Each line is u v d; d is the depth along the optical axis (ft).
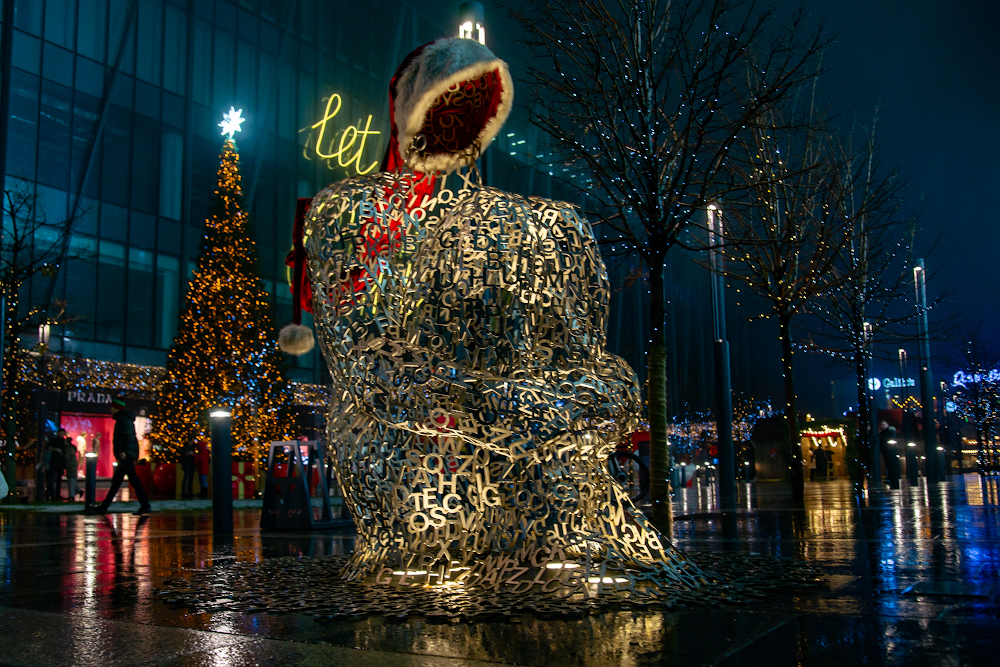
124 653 9.72
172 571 18.62
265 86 116.06
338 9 129.08
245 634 10.58
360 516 15.33
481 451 14.34
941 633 9.92
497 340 13.28
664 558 14.08
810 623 10.66
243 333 71.87
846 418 105.40
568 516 13.85
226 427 31.55
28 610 13.12
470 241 13.38
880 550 19.66
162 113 102.37
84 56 94.38
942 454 90.53
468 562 14.37
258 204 112.68
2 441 61.26
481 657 8.99
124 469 47.85
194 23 107.14
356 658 9.07
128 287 96.22
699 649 9.20
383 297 14.48
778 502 45.73
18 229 84.48
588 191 28.48
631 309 183.83
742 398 197.47
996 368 115.14
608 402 13.53
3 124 85.56
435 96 14.48
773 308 44.29
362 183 15.06
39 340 78.89
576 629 10.45
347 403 15.20
